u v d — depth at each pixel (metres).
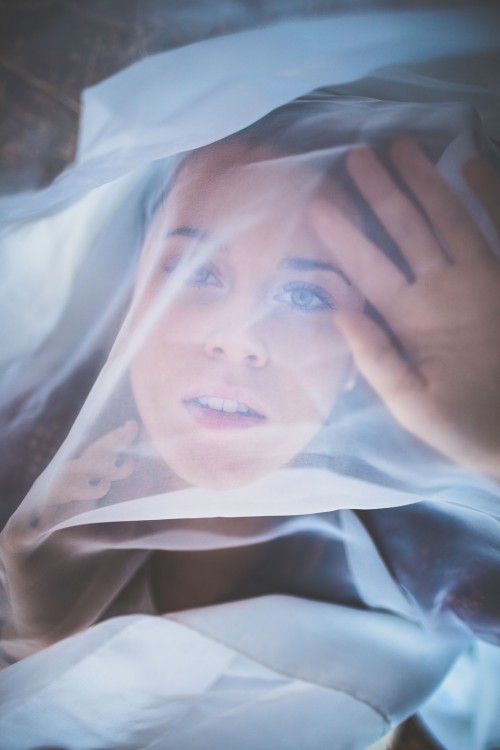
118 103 0.60
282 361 0.58
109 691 0.61
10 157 0.61
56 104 0.61
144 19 0.61
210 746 0.59
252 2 0.61
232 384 0.58
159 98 0.59
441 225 0.59
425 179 0.59
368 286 0.59
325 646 0.66
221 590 0.71
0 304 0.61
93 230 0.61
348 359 0.59
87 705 0.61
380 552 0.71
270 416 0.59
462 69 0.60
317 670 0.64
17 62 0.61
